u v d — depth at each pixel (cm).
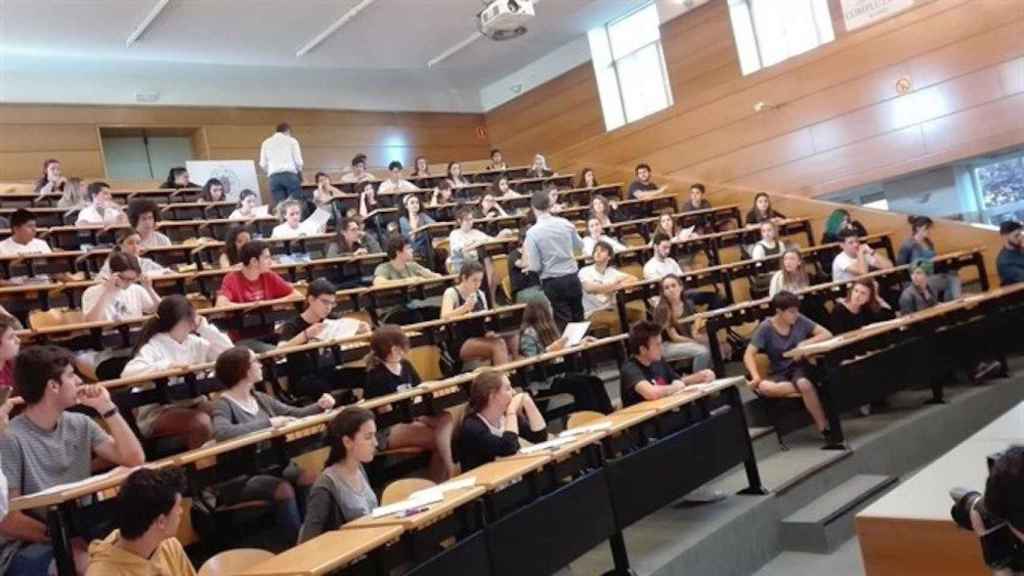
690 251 837
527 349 547
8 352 334
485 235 805
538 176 1188
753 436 514
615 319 673
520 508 315
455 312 576
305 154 1282
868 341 557
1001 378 632
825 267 841
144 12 962
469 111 1488
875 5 941
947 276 762
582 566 389
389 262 656
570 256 629
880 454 510
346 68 1289
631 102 1270
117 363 444
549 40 1316
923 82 905
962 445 276
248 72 1218
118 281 472
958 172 904
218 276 605
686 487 400
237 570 263
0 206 849
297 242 773
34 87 1057
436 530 285
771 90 1033
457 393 442
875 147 946
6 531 267
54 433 296
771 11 1075
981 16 861
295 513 335
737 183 1074
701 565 379
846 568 387
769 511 429
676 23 1174
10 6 890
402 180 1080
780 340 552
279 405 395
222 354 375
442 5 1090
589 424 405
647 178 1110
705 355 587
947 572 209
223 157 1203
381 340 438
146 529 238
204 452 319
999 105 854
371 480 393
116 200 934
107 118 1109
